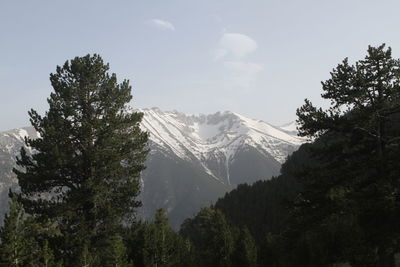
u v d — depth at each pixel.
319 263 38.22
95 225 27.94
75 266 24.52
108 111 28.64
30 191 27.52
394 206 17.42
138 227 30.31
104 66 30.25
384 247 18.30
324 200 19.78
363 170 19.44
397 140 19.17
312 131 20.92
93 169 26.80
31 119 28.45
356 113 19.80
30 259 21.17
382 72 19.33
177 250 38.91
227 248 51.97
